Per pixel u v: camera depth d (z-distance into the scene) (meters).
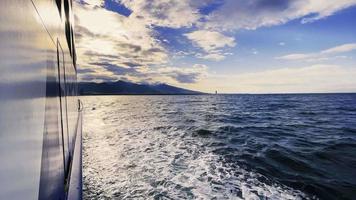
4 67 0.94
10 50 1.01
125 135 15.38
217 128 18.55
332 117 29.31
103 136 15.02
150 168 8.79
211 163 9.45
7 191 0.96
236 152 11.23
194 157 10.30
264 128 19.56
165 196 6.54
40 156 1.51
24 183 1.17
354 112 36.78
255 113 34.22
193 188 7.06
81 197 3.27
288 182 7.64
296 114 33.28
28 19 1.32
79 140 7.09
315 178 8.02
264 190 7.01
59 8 2.88
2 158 0.91
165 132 16.55
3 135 0.92
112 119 24.92
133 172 8.38
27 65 1.27
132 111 36.97
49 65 1.96
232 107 48.53
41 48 1.64
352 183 7.62
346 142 14.10
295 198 6.56
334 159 10.42
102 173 8.29
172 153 10.94
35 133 1.39
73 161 4.77
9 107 0.99
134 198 6.46
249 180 7.74
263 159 10.10
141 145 12.53
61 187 2.53
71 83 5.43
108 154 10.72
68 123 3.92
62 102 2.92
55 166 2.14
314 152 11.52
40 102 1.55
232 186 7.23
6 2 0.98
